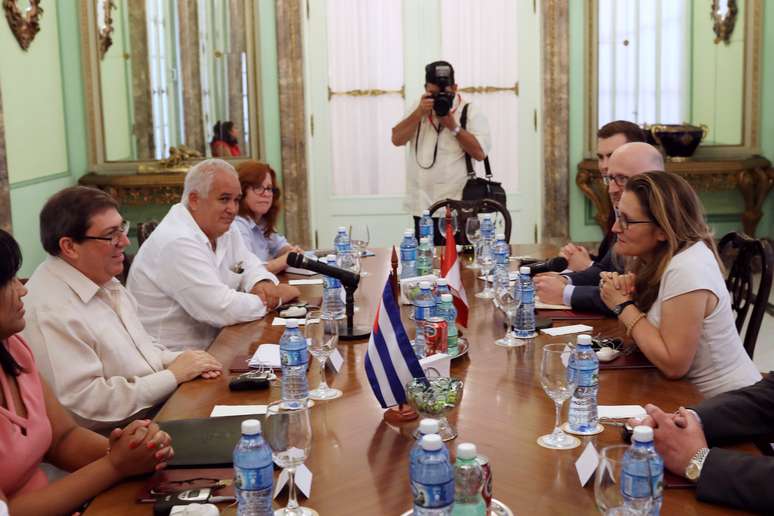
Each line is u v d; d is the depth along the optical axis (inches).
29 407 78.9
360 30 260.7
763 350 196.5
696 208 98.6
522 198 268.5
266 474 58.7
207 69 256.7
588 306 122.4
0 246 76.3
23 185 214.7
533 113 265.0
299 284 148.5
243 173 166.7
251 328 120.1
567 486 67.3
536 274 137.3
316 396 88.8
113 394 95.3
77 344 96.4
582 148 266.5
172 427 79.7
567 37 259.9
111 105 254.4
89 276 100.1
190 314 126.9
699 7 261.4
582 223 269.4
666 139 258.5
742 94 264.2
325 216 268.8
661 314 96.1
